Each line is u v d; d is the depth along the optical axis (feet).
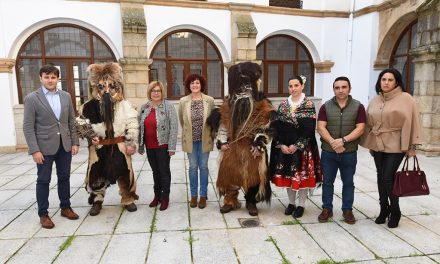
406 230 10.88
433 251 9.52
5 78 23.68
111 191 14.99
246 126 11.55
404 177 10.49
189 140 12.60
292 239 10.32
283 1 29.91
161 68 27.81
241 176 11.76
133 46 24.95
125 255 9.46
